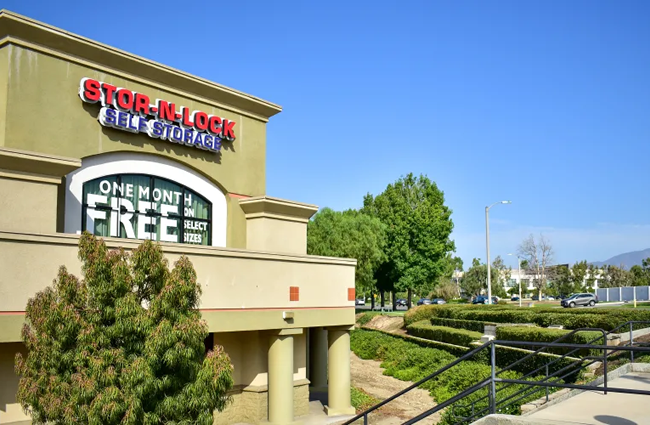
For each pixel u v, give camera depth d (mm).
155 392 9617
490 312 33281
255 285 17125
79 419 9062
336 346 20656
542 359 21562
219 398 10500
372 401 22609
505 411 14352
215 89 19484
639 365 13641
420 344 33625
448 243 68875
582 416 9086
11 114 14586
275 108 21594
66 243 13055
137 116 17266
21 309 12203
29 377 9742
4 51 14828
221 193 20031
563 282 95250
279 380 18062
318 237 51562
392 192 66500
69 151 15758
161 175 18250
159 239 18016
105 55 16547
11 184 13508
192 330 9969
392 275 66188
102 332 9516
